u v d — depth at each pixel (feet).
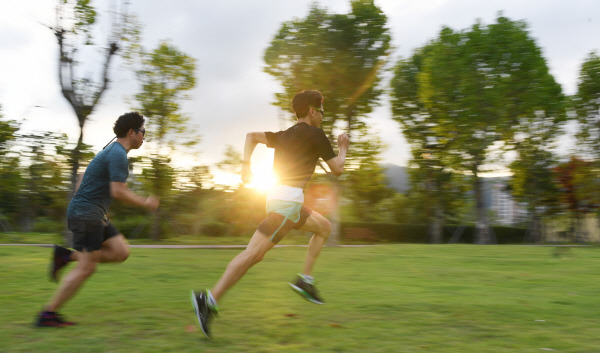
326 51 70.90
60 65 48.49
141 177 73.41
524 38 83.25
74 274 11.86
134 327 11.78
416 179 108.17
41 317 11.75
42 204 81.97
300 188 11.54
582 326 12.30
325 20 71.61
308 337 10.94
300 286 13.12
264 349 9.90
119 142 12.30
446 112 87.51
